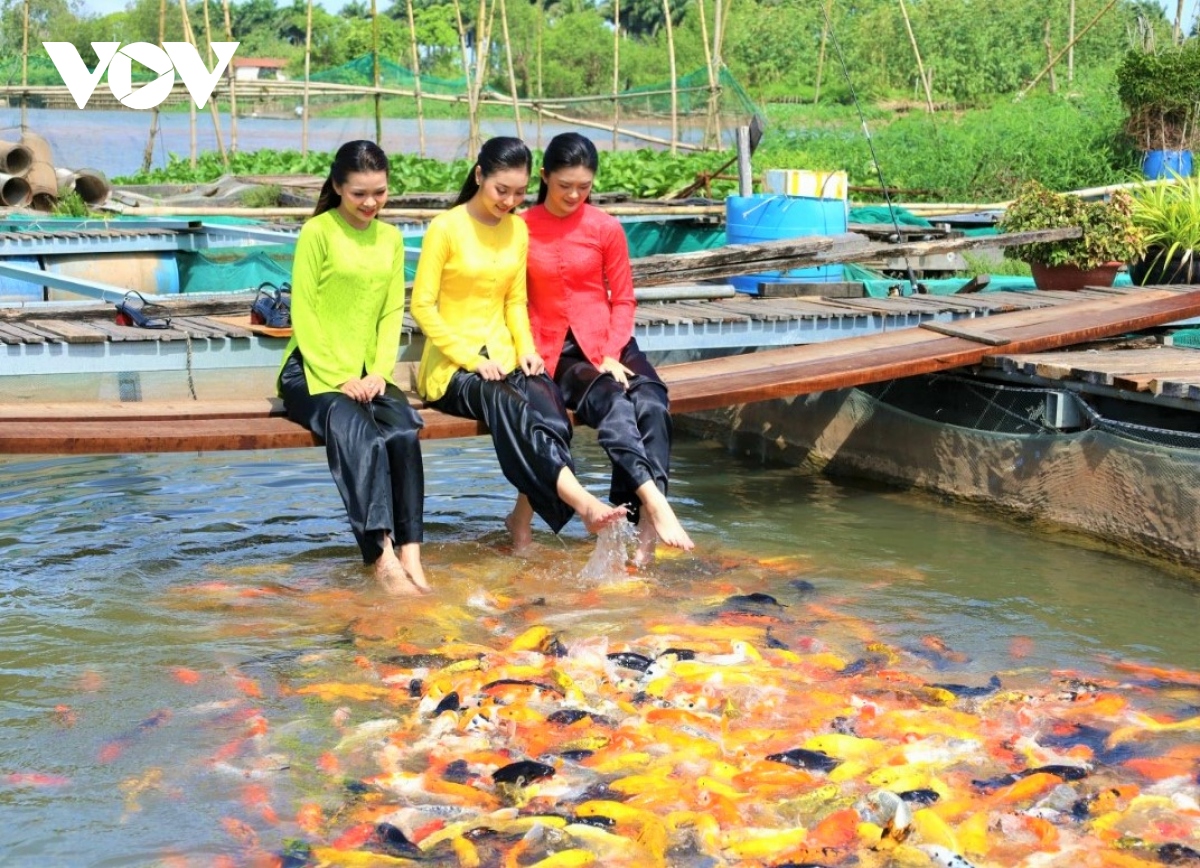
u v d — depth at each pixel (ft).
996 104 82.28
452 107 95.96
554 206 20.16
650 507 19.13
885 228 40.06
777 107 92.27
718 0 65.87
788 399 29.01
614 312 20.71
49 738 14.23
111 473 25.94
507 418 19.34
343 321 19.38
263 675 15.89
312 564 20.31
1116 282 38.01
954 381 25.17
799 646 16.89
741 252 30.35
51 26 131.13
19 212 48.83
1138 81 58.65
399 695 15.30
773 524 23.12
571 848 11.95
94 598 18.60
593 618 17.92
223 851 12.00
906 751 13.64
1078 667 16.37
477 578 19.65
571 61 173.58
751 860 11.80
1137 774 13.41
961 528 22.94
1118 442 21.67
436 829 12.32
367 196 18.92
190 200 52.29
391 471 19.03
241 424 19.52
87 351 22.16
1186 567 20.44
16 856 11.91
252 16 212.64
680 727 14.32
